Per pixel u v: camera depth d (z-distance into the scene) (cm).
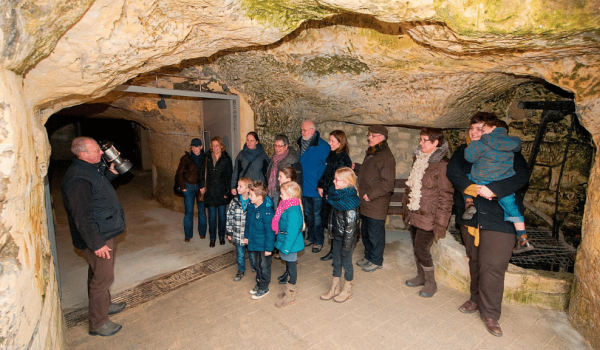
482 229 266
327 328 280
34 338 138
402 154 543
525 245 255
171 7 190
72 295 336
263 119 468
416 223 317
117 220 267
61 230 539
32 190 156
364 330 278
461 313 301
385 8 181
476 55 273
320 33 338
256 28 218
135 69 230
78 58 176
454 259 344
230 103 449
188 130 580
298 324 286
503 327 280
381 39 313
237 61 391
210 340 266
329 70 376
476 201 267
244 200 343
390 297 329
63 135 1192
